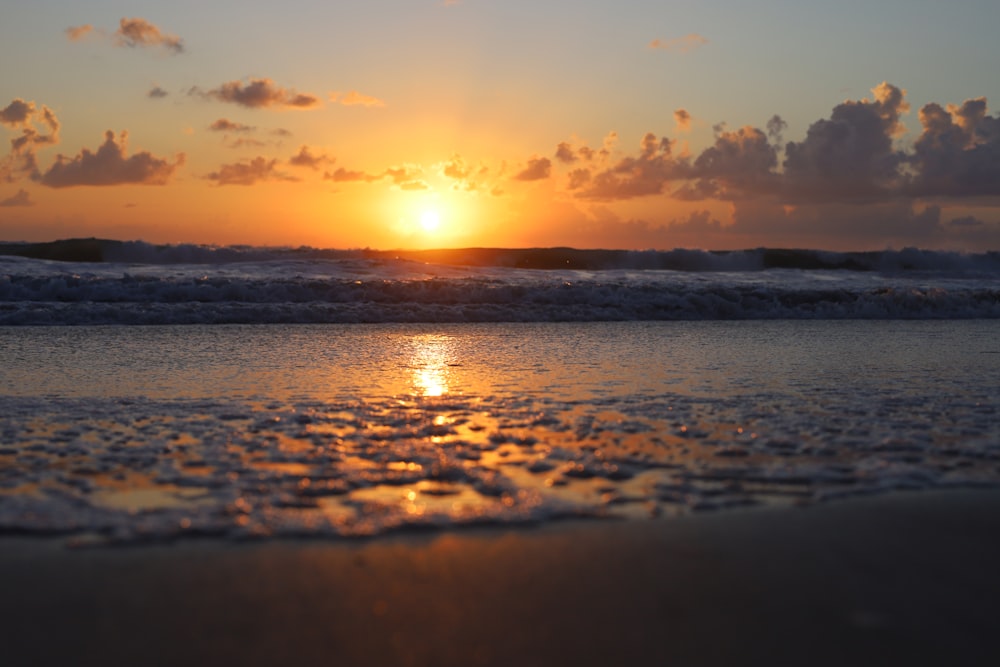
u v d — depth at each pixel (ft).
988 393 24.62
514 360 32.14
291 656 8.21
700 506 13.23
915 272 92.38
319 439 18.11
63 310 47.70
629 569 10.48
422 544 11.33
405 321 51.19
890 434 18.83
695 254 94.07
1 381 26.07
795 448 17.44
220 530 11.79
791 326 50.16
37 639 8.50
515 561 10.73
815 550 11.17
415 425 19.65
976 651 8.35
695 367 30.27
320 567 10.48
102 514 12.59
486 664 8.09
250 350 35.04
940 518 12.59
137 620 8.96
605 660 8.16
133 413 20.97
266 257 86.38
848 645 8.48
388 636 8.64
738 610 9.28
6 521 12.14
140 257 83.10
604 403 22.67
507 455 16.80
